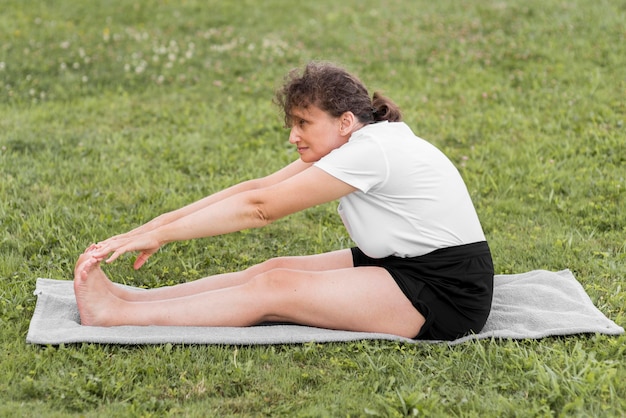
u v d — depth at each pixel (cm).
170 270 464
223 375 343
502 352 358
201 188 596
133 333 364
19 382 332
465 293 362
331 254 403
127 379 335
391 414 312
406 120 729
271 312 371
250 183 405
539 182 600
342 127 366
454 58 897
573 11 988
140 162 639
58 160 638
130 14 1079
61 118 747
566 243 498
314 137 367
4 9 1066
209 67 902
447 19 1028
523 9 1021
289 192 354
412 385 335
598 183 584
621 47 869
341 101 361
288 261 400
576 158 631
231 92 834
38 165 619
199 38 1000
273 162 648
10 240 486
